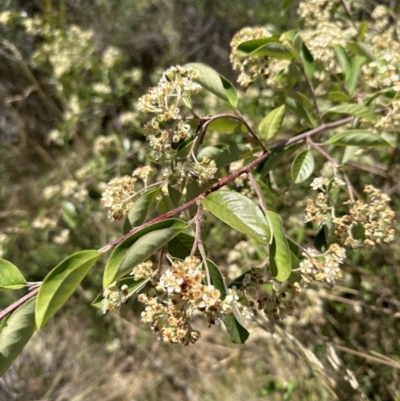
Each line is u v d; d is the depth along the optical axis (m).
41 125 0.78
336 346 0.42
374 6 0.57
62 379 0.68
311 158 0.29
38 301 0.18
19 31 0.75
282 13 0.43
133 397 0.64
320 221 0.26
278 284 0.24
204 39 0.80
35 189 0.73
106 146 0.56
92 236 0.65
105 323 0.69
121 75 0.62
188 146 0.24
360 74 0.35
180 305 0.19
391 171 0.46
